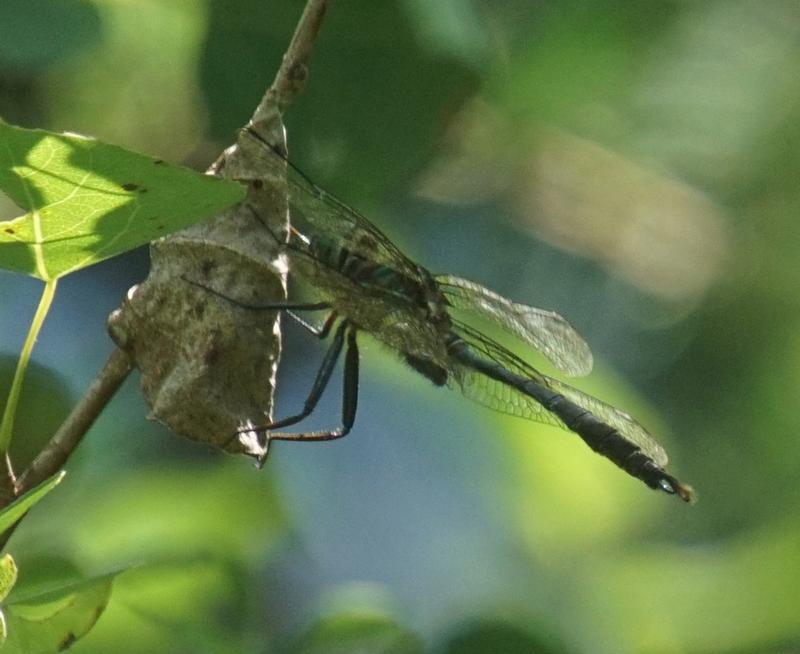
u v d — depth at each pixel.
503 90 2.39
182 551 2.33
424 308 2.29
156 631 2.32
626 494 2.37
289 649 2.32
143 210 2.24
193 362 2.26
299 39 2.26
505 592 2.36
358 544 2.35
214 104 2.34
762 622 2.37
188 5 2.36
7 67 2.33
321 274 2.28
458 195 2.41
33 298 2.37
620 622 2.37
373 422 2.36
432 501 2.36
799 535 2.38
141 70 2.38
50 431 2.31
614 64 2.39
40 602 2.25
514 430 2.36
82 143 2.23
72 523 2.34
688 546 2.41
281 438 2.29
